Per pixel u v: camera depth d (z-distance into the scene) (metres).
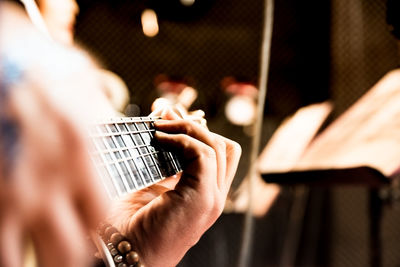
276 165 1.49
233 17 3.97
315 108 1.74
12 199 0.25
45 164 0.26
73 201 0.27
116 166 0.50
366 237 3.17
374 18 3.29
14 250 0.25
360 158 1.18
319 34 3.63
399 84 1.39
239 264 1.38
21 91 0.25
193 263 2.45
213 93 3.87
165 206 0.63
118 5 3.76
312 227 3.07
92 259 0.56
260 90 1.38
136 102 3.23
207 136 0.65
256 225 2.70
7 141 0.25
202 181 0.63
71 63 0.28
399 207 2.89
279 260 2.73
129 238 0.63
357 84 3.33
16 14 0.27
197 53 3.96
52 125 0.26
